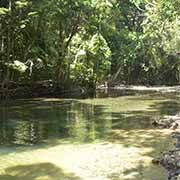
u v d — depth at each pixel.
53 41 41.12
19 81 37.31
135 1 50.47
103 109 28.25
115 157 14.57
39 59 39.56
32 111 26.95
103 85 54.75
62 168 13.28
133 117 24.06
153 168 13.14
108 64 50.31
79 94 41.50
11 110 27.42
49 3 34.72
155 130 19.62
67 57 43.22
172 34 61.91
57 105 30.77
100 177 12.29
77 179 12.14
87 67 46.44
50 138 17.94
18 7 33.97
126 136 18.30
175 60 67.50
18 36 37.59
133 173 12.63
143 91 48.06
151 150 15.55
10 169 13.21
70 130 19.89
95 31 45.28
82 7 39.62
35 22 37.00
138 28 60.66
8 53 35.59
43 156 14.81
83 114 25.55
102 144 16.70
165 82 68.06
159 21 50.44
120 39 56.00
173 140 17.28
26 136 18.41
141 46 59.22
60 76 41.62
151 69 66.44
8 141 17.30
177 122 20.81
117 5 48.91
